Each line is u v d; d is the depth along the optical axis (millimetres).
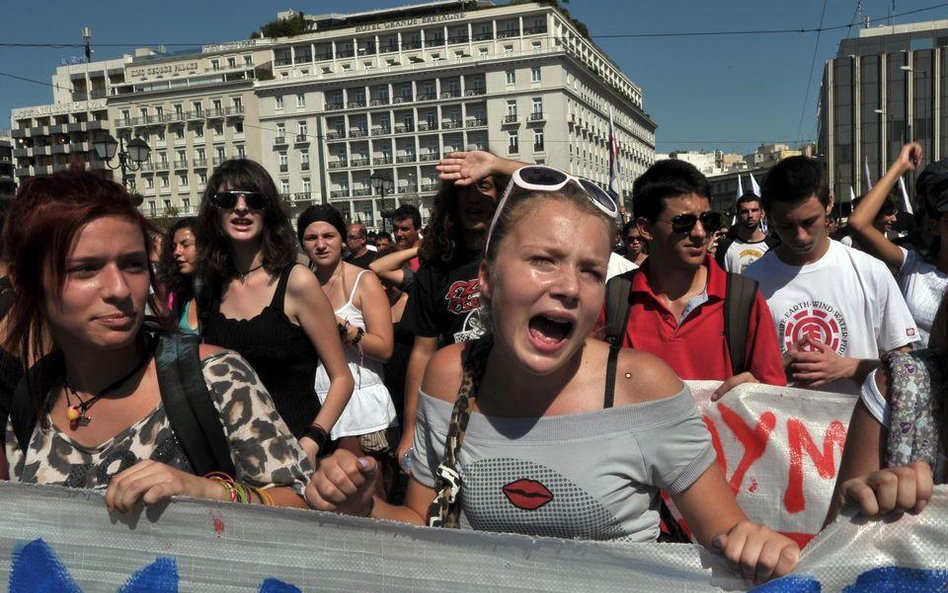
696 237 2643
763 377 2607
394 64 88250
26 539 1562
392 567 1469
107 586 1542
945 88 68562
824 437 2408
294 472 1683
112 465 1642
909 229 3705
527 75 80688
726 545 1360
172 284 3230
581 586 1418
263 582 1500
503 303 1545
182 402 1647
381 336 3748
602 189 1619
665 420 1560
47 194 1581
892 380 1515
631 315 2797
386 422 3748
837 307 3020
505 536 1437
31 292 1628
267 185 2938
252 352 2887
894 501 1281
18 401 1733
